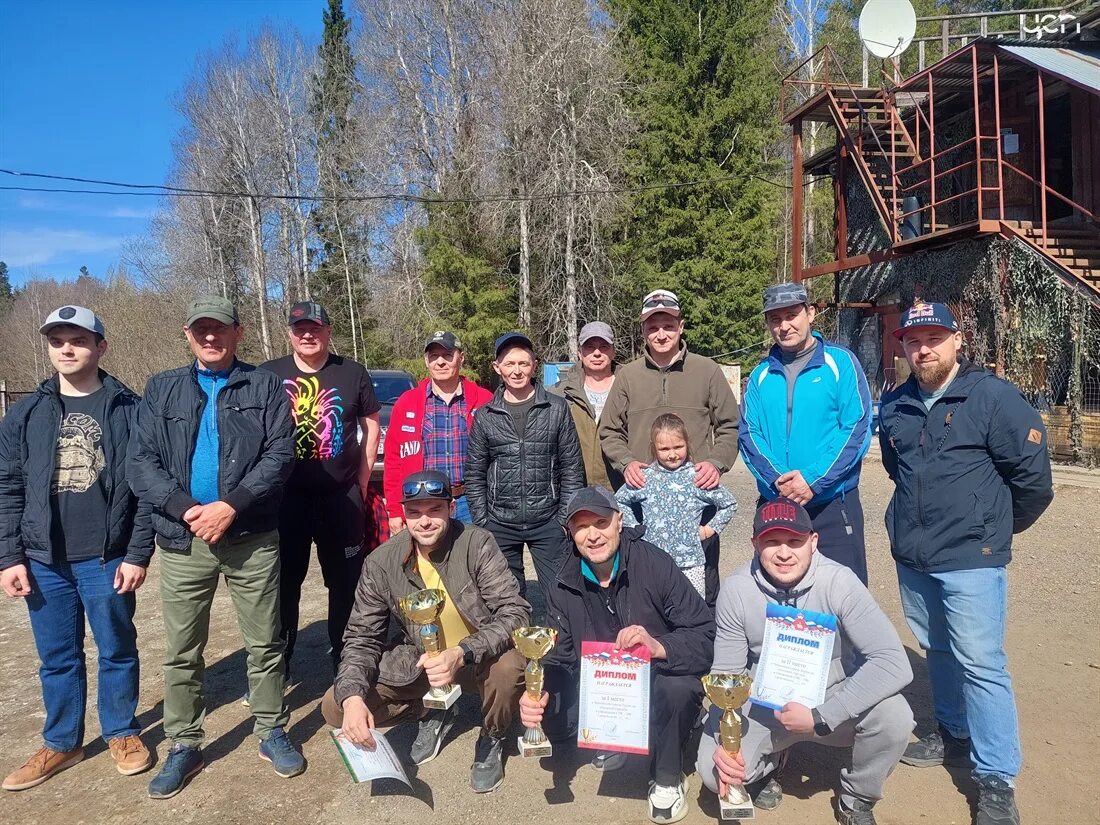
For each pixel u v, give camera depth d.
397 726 3.95
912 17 14.55
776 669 2.85
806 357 3.69
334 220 33.69
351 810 3.13
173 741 3.37
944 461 2.99
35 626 3.43
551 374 20.52
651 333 4.23
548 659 3.31
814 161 17.83
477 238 25.95
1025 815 2.93
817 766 3.39
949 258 13.49
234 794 3.27
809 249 31.75
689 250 26.02
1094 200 12.55
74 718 3.50
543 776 3.37
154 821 3.08
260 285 34.84
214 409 3.36
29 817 3.13
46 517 3.31
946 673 3.28
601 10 28.19
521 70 24.31
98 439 3.41
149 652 5.00
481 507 4.23
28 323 43.97
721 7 25.62
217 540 3.21
